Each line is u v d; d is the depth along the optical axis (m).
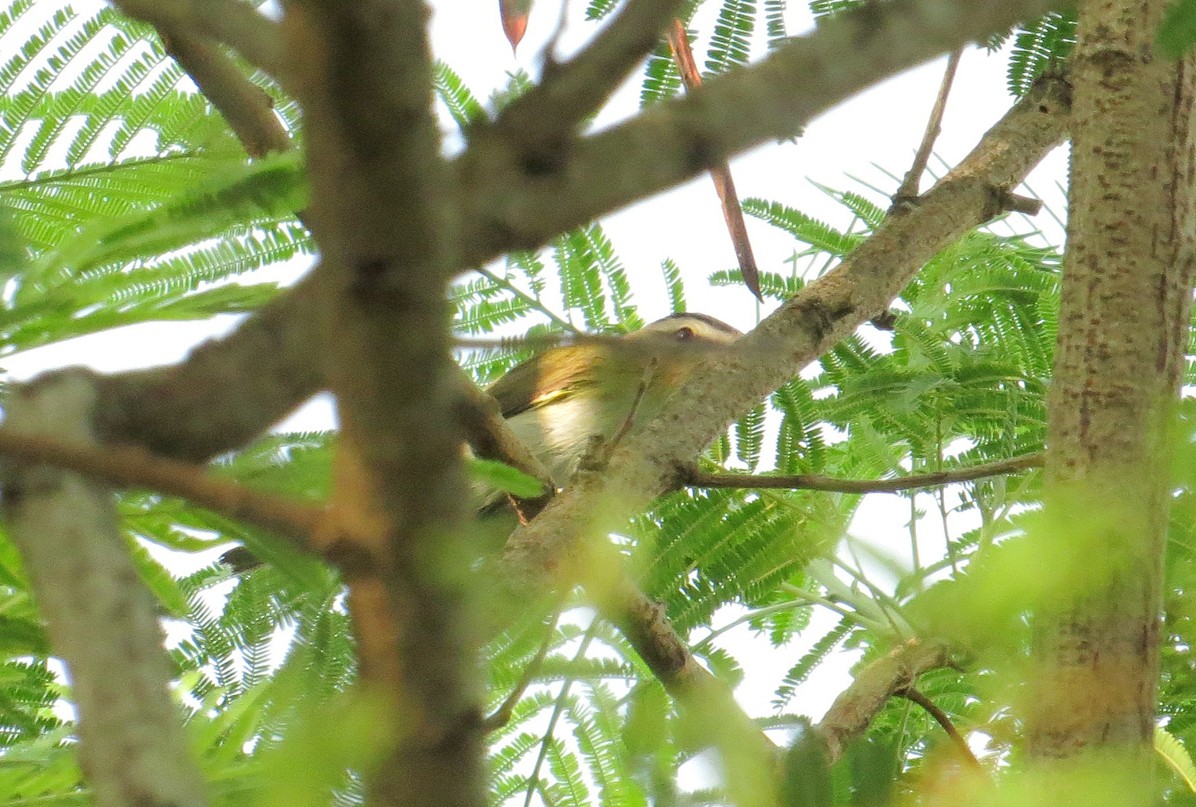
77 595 2.56
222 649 6.14
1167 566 3.89
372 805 2.57
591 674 6.45
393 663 2.51
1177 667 4.90
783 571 7.67
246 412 3.10
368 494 2.45
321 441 4.19
